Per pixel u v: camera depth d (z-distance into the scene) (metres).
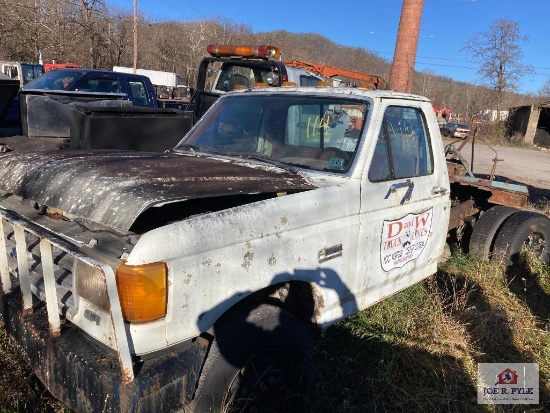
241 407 2.67
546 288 5.20
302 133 3.66
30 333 2.59
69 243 2.36
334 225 3.05
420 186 3.85
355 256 3.26
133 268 2.16
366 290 3.45
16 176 2.99
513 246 5.29
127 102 6.12
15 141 5.23
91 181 2.58
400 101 3.74
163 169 2.82
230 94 4.27
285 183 2.98
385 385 3.43
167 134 5.10
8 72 16.42
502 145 38.50
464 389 3.56
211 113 4.21
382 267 3.53
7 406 2.87
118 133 4.74
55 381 2.46
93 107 4.84
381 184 3.43
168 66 49.28
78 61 33.72
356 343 3.81
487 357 3.94
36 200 2.71
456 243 5.80
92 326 2.31
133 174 2.65
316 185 3.13
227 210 2.54
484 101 49.59
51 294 2.45
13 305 2.81
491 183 5.66
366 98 3.54
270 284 2.69
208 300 2.41
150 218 2.76
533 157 29.92
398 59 9.09
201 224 2.38
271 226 2.67
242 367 2.67
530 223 5.39
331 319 3.19
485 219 5.55
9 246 3.01
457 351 3.87
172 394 2.33
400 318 4.13
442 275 5.06
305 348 2.99
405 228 3.68
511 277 5.21
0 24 30.47
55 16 33.22
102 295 2.25
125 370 2.17
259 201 2.71
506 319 4.38
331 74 11.29
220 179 2.77
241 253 2.52
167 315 2.28
